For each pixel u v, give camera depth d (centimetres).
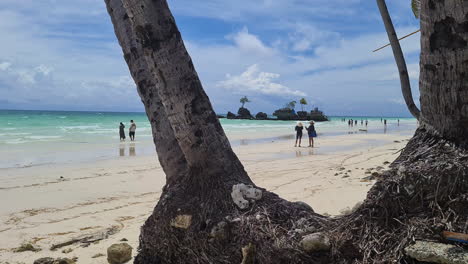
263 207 311
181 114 337
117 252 421
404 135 3291
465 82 246
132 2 323
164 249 324
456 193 237
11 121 5256
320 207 614
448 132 257
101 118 7919
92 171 1227
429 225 234
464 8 238
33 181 1034
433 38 256
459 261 205
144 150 1972
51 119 6469
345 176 902
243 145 2236
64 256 455
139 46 399
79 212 693
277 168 1183
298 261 265
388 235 246
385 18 314
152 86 398
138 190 907
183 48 341
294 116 10181
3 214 682
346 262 252
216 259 292
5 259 450
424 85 269
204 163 337
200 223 310
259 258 277
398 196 253
